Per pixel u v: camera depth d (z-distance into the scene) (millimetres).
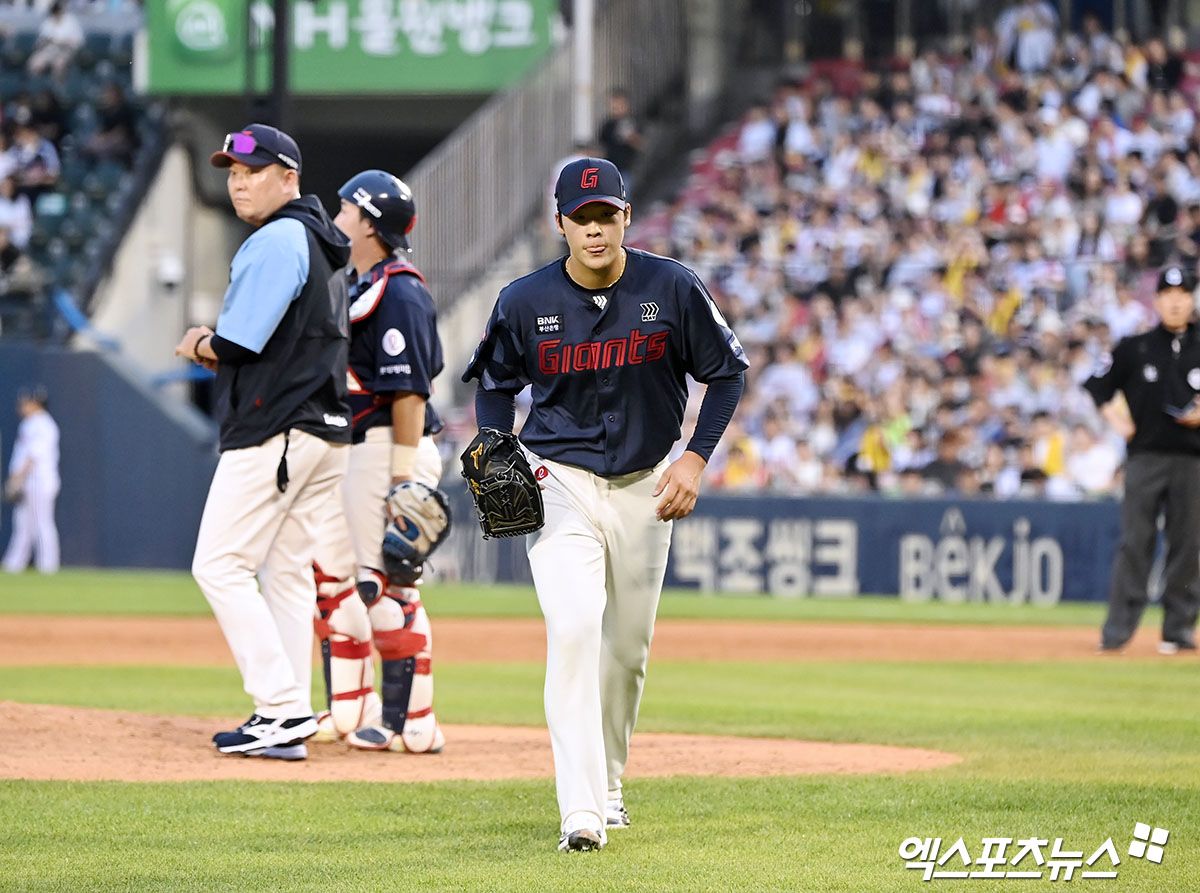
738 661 31234
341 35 61906
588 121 55344
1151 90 58906
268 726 16719
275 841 12742
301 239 16328
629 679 13461
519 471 12812
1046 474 47219
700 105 68250
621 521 13102
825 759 17516
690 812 14125
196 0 62156
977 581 46594
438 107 65375
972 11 66562
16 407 57250
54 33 69750
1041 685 26297
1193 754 17875
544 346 12961
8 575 53500
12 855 12141
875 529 47750
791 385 52594
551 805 14414
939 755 17875
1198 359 30312
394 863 11930
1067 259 51531
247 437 16359
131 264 63031
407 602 17594
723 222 58469
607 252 12578
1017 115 58250
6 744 16906
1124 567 31672
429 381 17422
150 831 13047
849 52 68375
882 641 35344
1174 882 11648
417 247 53500
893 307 52812
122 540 56375
